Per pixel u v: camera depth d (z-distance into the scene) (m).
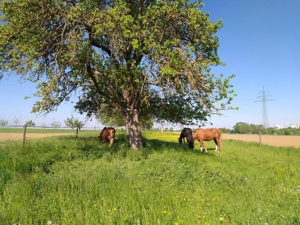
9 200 4.96
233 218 4.62
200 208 5.07
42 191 5.61
